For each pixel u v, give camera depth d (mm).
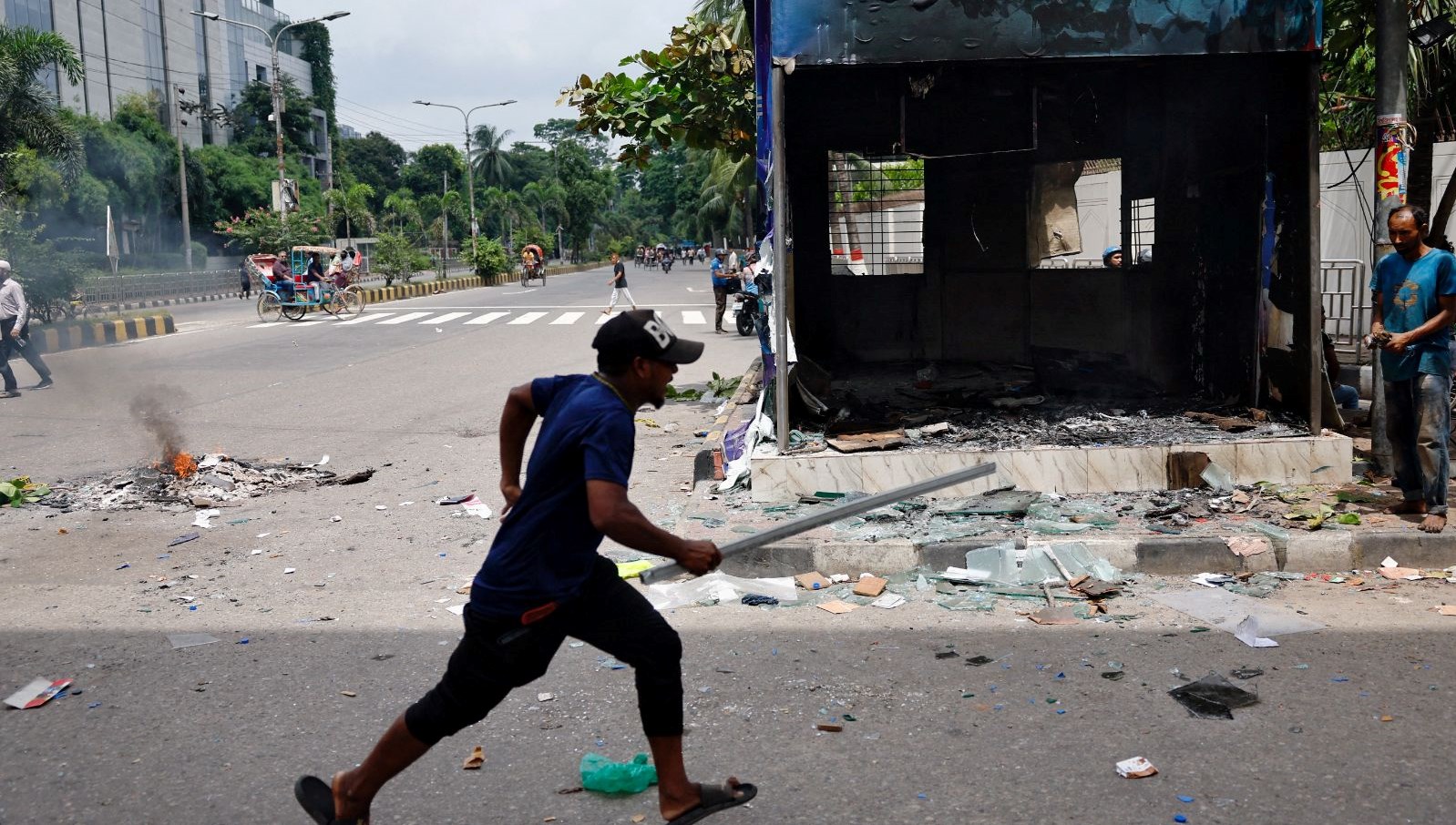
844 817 3232
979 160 11203
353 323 24578
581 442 2734
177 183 58125
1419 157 8445
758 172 7543
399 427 10688
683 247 103125
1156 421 7656
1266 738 3672
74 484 8250
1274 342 7520
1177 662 4379
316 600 5504
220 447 9711
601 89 10320
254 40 90562
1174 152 8977
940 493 6730
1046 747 3660
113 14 66875
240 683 4391
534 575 2781
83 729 3961
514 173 131750
